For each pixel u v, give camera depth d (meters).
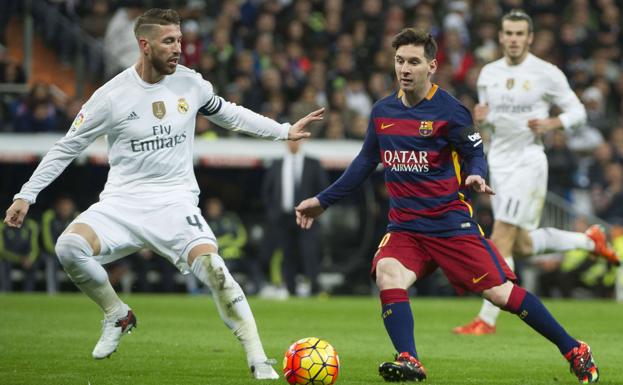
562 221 71.69
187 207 25.25
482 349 32.91
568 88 39.44
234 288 24.20
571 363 24.95
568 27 91.69
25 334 35.59
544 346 33.88
